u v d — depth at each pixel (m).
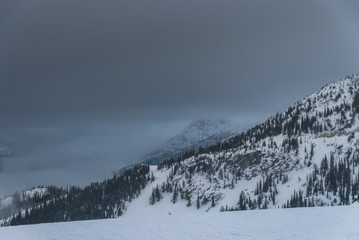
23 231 73.25
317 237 52.59
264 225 68.44
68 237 64.00
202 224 77.31
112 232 68.88
